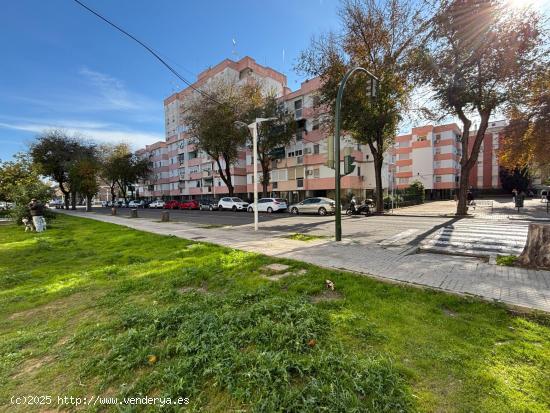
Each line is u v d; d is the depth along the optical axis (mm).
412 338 2943
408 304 3850
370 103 16766
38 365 2814
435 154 47188
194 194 51312
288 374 2316
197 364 2549
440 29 14367
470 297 3963
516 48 12820
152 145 64062
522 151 20328
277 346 2779
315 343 2855
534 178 47969
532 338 2908
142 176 58688
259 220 18344
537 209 20953
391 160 37812
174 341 3020
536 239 5590
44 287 5566
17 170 21328
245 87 29375
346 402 2023
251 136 29062
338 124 8594
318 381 2234
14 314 4324
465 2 13344
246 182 43844
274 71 43281
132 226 16422
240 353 2676
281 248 7949
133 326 3449
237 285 4938
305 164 32469
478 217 16266
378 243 8688
